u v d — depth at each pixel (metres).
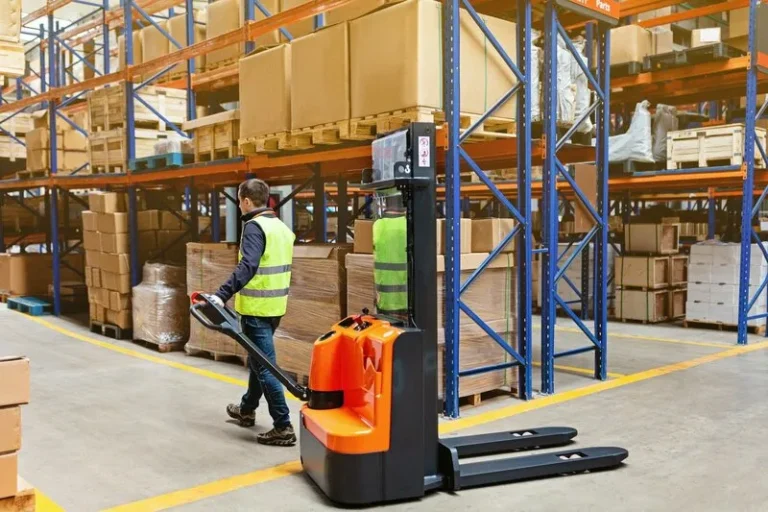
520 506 3.91
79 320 11.84
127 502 4.02
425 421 4.05
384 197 4.34
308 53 6.20
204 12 10.86
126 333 9.94
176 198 12.80
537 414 5.79
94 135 10.83
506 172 13.30
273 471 4.51
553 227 6.43
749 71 9.08
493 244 6.09
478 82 5.84
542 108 6.52
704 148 9.64
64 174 12.38
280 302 5.04
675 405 6.05
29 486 2.94
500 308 6.31
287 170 8.60
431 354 4.02
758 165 9.76
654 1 9.82
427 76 5.41
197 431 5.40
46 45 18.77
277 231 4.98
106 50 14.36
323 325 6.71
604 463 4.48
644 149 10.02
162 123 10.68
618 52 10.07
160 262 9.91
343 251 6.59
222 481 4.34
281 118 6.57
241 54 9.23
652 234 11.26
